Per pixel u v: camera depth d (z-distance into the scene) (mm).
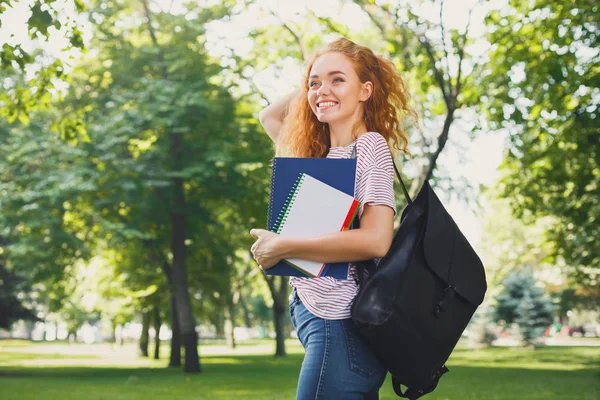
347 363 2053
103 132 21281
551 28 14820
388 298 1987
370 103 2371
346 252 2033
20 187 21688
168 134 22562
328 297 2092
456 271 2064
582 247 22281
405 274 2008
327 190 2098
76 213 23328
